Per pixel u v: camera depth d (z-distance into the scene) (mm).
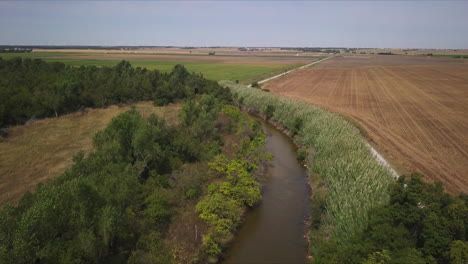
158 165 32781
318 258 18812
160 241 22188
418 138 43281
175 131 39656
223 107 58594
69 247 17203
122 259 20328
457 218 15773
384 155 36125
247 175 31094
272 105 60031
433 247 15531
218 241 23188
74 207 18844
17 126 49438
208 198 27188
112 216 19312
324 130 40812
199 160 37281
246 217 27641
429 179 30609
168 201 26641
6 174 33188
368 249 16750
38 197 19484
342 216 22859
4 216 16656
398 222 17797
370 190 24562
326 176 31078
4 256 14758
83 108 61688
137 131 30953
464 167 33562
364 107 63531
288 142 48031
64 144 42938
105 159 27578
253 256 22609
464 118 53031
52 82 63344
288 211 28531
